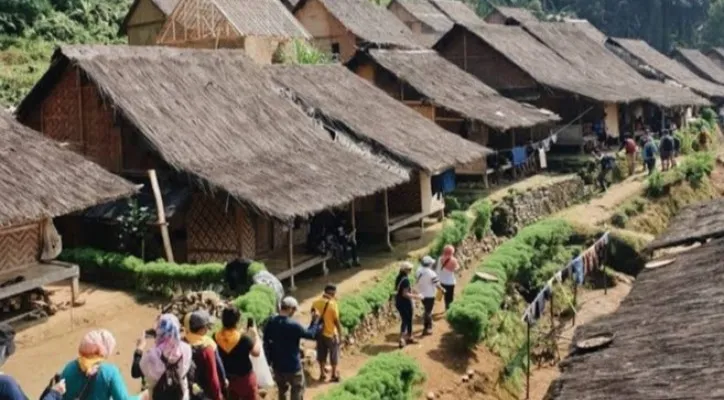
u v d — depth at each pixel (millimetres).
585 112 45219
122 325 19625
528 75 44031
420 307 23859
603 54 58031
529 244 28516
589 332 12273
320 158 26234
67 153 20922
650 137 44906
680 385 9148
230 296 20766
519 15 83500
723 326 10727
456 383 19672
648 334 11383
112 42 54438
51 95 24578
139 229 22703
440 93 37250
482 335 21625
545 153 41719
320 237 25297
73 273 20297
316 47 53344
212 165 22734
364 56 37562
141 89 23969
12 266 19891
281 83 29719
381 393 16203
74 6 55156
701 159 45031
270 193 21969
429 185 30297
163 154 22062
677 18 118250
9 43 48938
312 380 17969
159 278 21609
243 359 11797
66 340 18609
